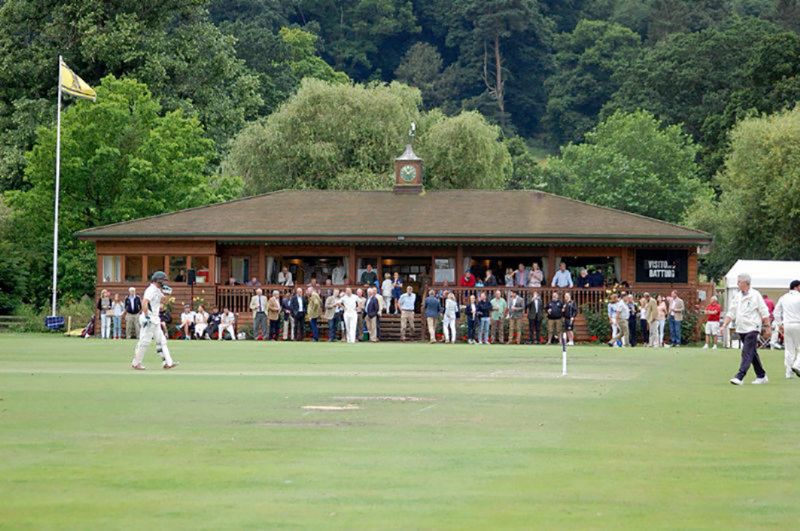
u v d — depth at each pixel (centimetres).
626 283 7325
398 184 8156
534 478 1673
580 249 7456
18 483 1620
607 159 14188
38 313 8819
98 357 4616
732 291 6994
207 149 9781
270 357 4666
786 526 1372
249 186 10462
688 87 17250
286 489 1582
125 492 1559
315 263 7794
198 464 1775
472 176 10556
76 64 11019
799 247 10062
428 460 1820
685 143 16300
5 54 10944
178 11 11562
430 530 1340
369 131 10538
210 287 7394
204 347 5634
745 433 2173
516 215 7656
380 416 2394
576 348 5956
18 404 2606
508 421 2322
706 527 1363
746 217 10531
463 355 4962
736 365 4303
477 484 1623
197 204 8956
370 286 7169
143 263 7462
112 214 8794
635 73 17888
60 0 10994
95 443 1989
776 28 17600
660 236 7250
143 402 2658
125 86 9369
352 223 7562
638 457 1872
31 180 8956
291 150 10425
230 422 2281
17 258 8738
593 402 2725
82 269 8888
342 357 4706
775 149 10200
